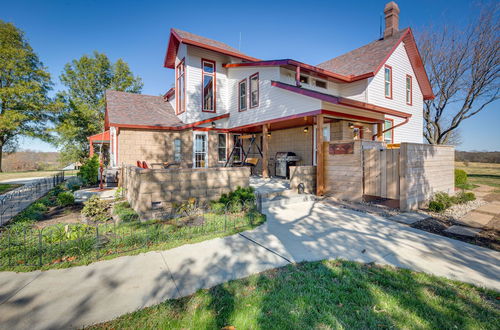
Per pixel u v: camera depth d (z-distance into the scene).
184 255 3.69
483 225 5.26
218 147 12.84
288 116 9.05
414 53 14.20
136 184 5.68
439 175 7.68
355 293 2.66
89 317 2.28
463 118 16.42
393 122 13.08
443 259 3.60
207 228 4.77
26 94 24.16
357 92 12.05
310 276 3.04
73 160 26.86
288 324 2.17
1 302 2.51
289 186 8.59
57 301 2.53
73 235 4.04
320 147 7.98
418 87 14.96
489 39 14.53
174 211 5.51
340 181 7.68
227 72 13.09
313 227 5.10
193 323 2.19
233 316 2.28
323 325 2.17
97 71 27.81
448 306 2.44
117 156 11.12
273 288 2.77
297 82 9.19
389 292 2.68
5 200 7.20
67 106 26.42
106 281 2.94
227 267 3.31
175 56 13.78
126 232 4.49
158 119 12.48
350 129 10.36
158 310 2.38
